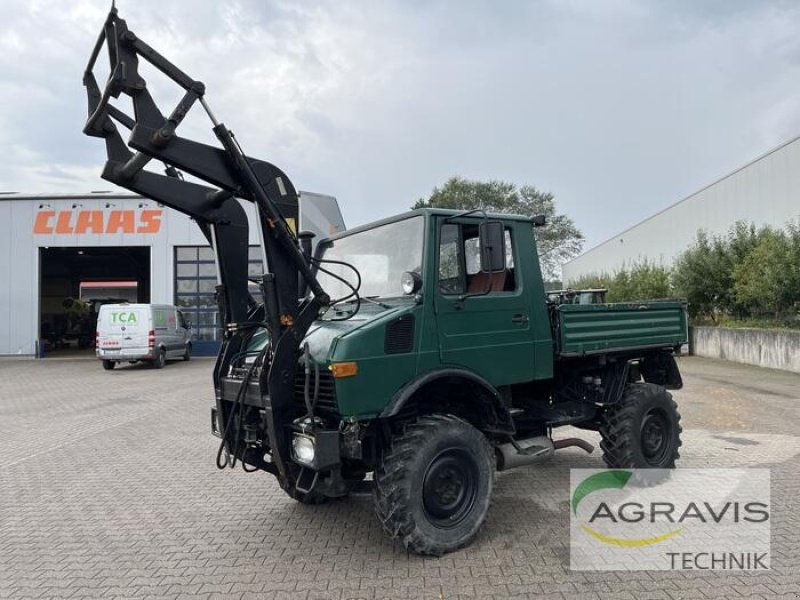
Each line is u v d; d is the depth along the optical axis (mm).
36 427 9906
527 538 4590
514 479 6188
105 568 4277
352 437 4062
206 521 5223
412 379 4312
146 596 3809
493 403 4695
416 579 3926
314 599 3697
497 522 4938
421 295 4430
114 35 3840
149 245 25391
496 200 53469
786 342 15391
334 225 8836
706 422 8945
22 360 24453
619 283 26359
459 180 53375
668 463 6109
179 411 11266
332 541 4656
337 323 4527
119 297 40188
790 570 3955
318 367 4160
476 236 4906
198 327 25500
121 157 4320
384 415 4102
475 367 4680
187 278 25562
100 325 19750
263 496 5922
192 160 4008
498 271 4250
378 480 4152
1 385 16062
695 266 20641
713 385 13031
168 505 5707
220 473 6848
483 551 4352
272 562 4285
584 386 6027
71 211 25359
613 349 5762
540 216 5352
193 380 16438
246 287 4852
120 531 5039
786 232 17578
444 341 4512
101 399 13086
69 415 11062
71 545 4746
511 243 5105
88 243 25375
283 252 4250
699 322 21734
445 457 4324
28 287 25406
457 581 3887
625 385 6121
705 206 24719
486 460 4480
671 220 28984
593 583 3828
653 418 6082
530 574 3971
